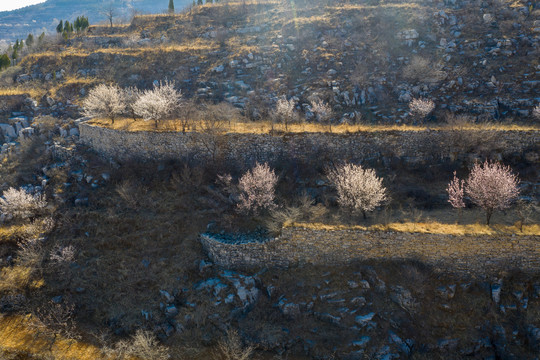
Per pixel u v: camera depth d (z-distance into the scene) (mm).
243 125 30109
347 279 20359
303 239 21094
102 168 28156
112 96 30828
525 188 24297
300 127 29438
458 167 26578
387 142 27484
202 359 18266
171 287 21000
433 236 20000
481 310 19062
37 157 30672
